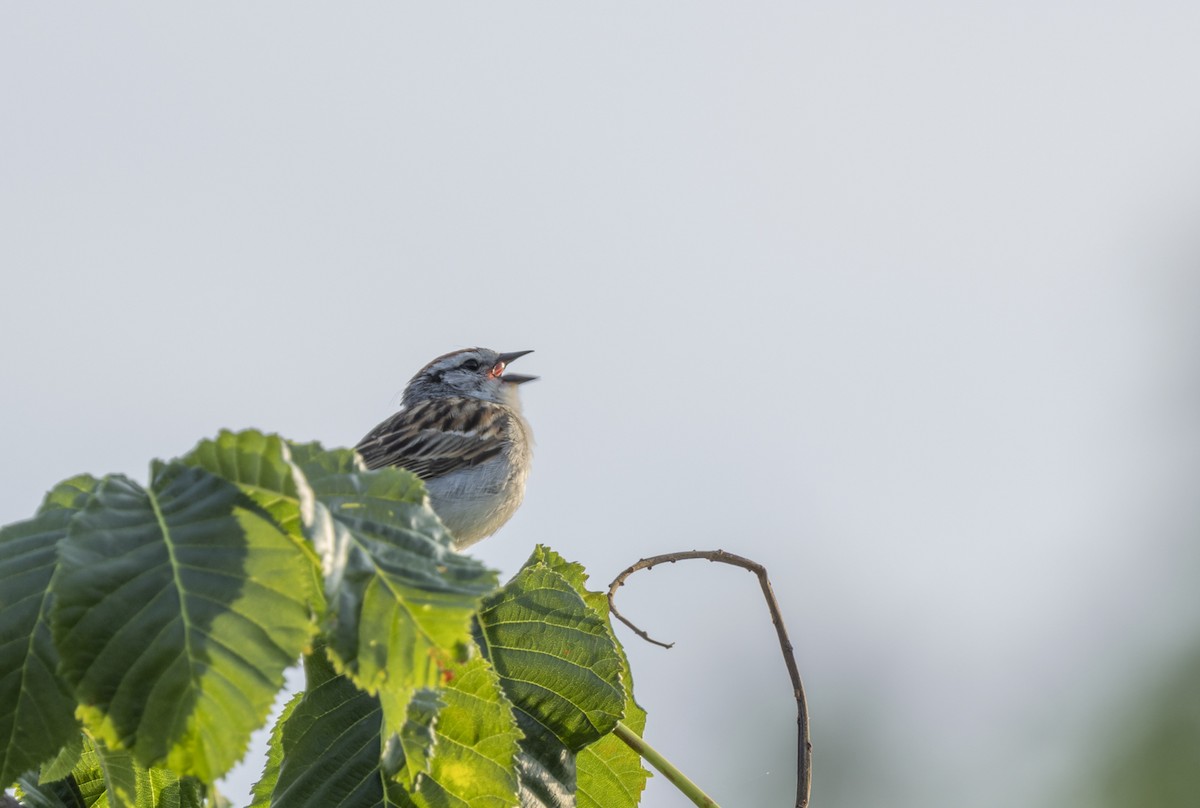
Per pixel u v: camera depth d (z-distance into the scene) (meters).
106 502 3.82
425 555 3.96
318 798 5.01
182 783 5.28
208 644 3.67
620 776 6.83
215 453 3.93
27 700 3.85
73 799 5.67
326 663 5.17
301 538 3.98
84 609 3.64
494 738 4.98
